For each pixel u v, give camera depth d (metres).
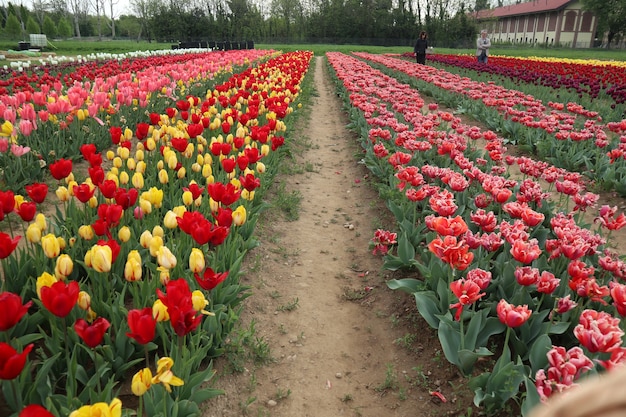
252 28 85.38
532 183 5.15
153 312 2.65
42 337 3.38
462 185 5.01
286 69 19.09
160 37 77.56
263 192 6.58
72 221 4.26
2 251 2.90
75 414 1.76
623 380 0.57
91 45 54.47
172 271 3.87
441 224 3.47
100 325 2.34
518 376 3.10
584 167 8.89
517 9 90.88
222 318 3.83
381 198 7.29
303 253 5.76
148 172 6.27
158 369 2.24
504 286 4.08
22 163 6.61
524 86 18.50
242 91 10.91
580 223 5.60
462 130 8.38
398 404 3.51
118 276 3.90
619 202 7.39
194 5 83.00
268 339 4.14
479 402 3.14
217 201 3.98
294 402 3.51
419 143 6.74
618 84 17.08
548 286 3.27
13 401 2.58
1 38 72.94
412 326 4.30
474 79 22.31
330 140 11.52
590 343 2.52
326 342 4.20
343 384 3.73
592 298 3.27
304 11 90.50
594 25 76.31
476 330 3.53
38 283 2.77
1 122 8.55
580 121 11.89
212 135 8.12
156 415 2.62
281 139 6.45
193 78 14.39
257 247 5.61
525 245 3.33
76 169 7.50
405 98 11.79
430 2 80.75
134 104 9.98
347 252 5.86
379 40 78.62
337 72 20.73
